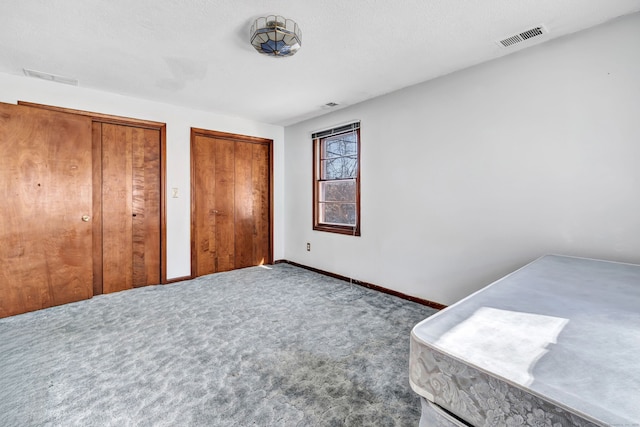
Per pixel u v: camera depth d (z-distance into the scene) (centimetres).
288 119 446
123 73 278
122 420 145
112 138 340
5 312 269
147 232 366
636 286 142
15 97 281
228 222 440
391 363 196
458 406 76
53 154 293
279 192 490
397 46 228
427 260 302
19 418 146
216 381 177
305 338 230
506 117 244
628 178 191
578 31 207
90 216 317
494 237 254
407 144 316
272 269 451
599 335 89
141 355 205
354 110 373
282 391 168
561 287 140
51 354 206
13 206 274
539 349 80
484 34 211
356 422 145
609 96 196
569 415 58
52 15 187
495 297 126
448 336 88
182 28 203
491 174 254
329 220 425
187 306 297
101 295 330
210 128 410
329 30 205
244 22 196
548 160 223
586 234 208
